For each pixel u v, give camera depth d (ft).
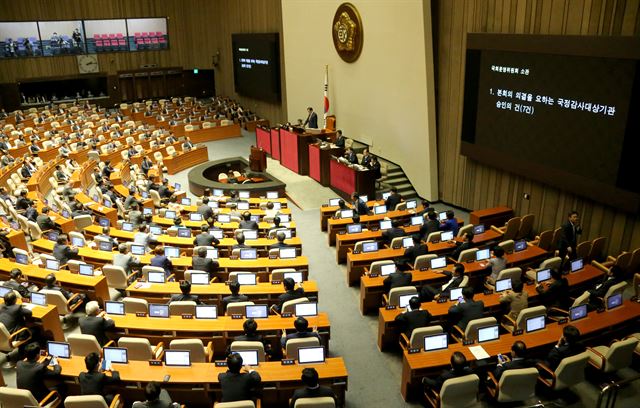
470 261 37.47
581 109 40.57
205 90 130.82
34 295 31.91
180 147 83.51
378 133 68.08
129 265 37.73
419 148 60.44
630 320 28.76
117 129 92.48
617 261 36.76
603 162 39.42
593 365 26.08
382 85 64.95
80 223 48.70
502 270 35.53
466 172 56.39
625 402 25.98
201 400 24.81
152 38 123.34
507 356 25.72
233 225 48.26
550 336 27.20
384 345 31.86
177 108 114.32
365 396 27.78
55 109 111.14
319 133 70.90
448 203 59.93
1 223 48.75
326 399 21.20
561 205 45.34
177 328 28.48
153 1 120.98
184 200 56.34
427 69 56.39
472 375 22.79
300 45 82.33
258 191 63.62
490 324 27.02
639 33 36.63
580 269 35.55
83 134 89.10
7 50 109.60
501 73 48.01
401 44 59.52
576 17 40.93
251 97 112.06
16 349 30.99
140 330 28.68
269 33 95.71
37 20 110.83
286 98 92.02
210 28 123.65
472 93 51.96
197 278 34.27
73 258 40.06
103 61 119.65
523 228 46.88
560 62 41.86
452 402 23.03
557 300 32.19
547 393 26.30
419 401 27.17
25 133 89.71
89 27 116.67
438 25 56.08
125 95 126.21
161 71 125.39
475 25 51.21
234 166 76.13
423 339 26.30
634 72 36.11
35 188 60.95
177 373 24.21
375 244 40.47
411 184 63.62
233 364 22.44
